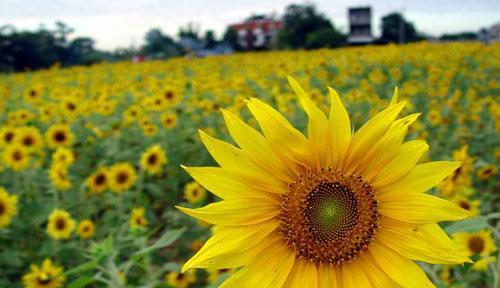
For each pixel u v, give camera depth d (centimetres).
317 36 2728
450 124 497
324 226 94
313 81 750
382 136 95
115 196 332
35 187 333
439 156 396
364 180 95
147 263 193
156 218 345
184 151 412
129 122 479
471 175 330
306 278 93
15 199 259
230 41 3828
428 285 91
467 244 166
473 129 459
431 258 92
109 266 164
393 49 1164
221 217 91
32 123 507
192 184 303
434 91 644
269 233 93
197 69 1093
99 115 516
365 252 95
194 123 483
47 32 2752
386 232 95
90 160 421
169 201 371
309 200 94
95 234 296
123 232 272
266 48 3656
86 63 2709
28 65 2702
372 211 94
